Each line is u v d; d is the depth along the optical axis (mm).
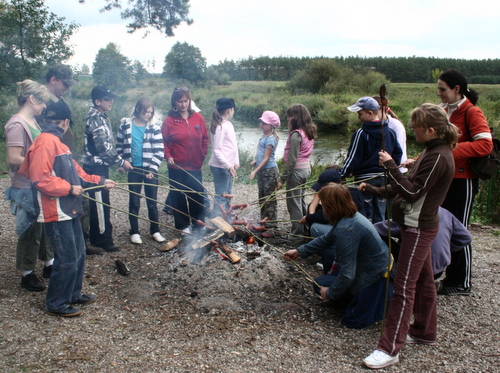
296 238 5176
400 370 2701
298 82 44406
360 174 4125
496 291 3939
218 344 2969
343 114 26562
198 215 5418
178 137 5188
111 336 3049
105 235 4801
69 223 3238
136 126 5000
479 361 2805
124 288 3879
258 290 3830
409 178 2789
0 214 6266
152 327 3199
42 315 3332
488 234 5910
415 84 51250
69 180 3215
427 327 2990
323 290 3379
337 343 3029
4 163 9805
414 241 2752
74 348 2869
